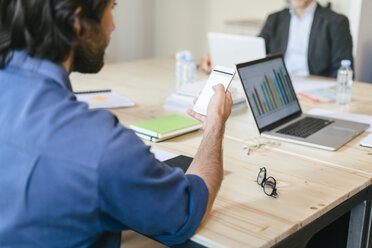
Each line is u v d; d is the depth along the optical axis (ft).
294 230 3.53
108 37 3.14
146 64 9.91
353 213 4.68
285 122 6.00
